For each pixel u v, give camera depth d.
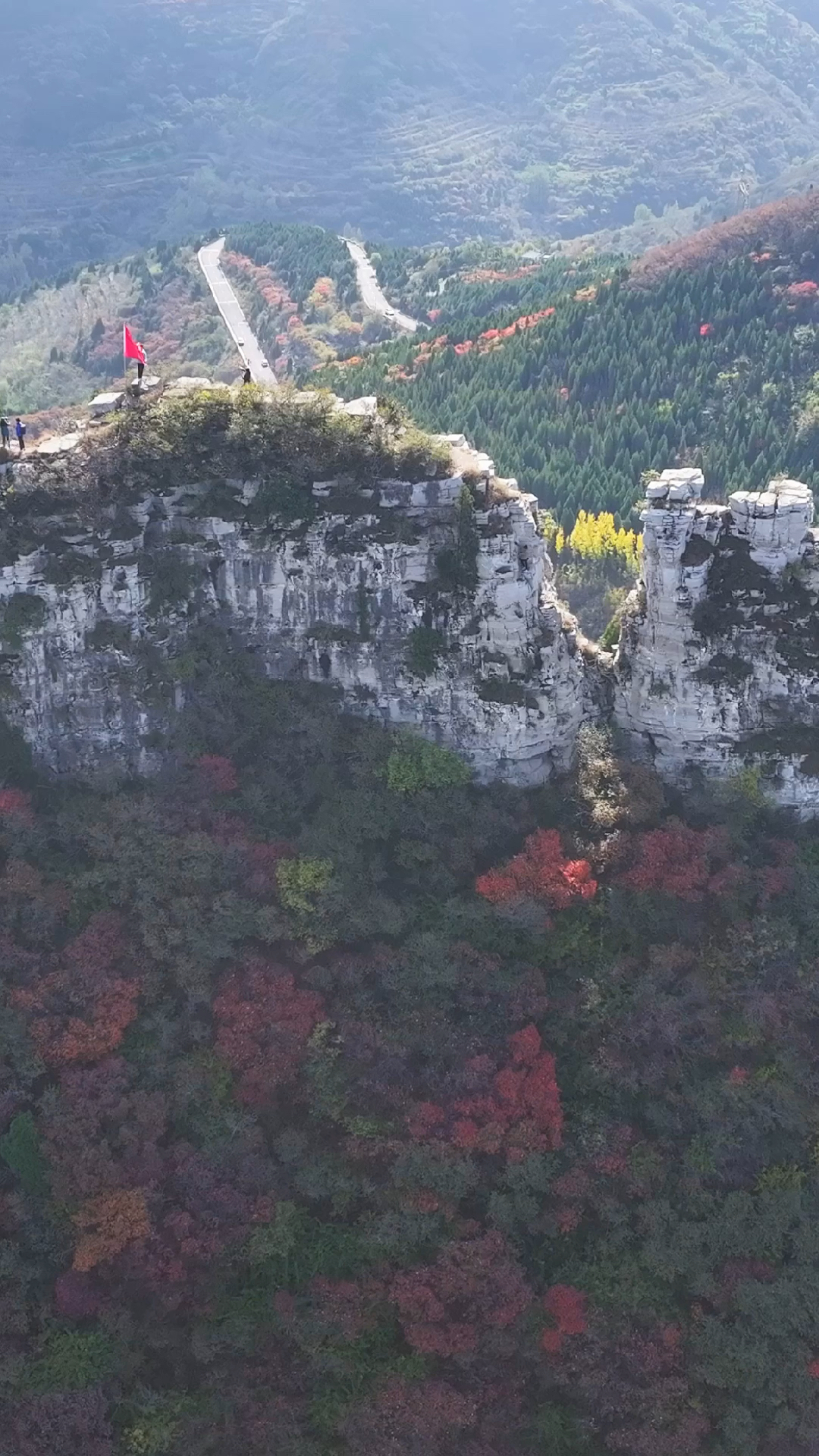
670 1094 71.81
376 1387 64.75
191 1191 67.06
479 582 73.50
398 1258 67.44
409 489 72.81
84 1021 69.75
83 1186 66.06
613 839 75.56
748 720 76.06
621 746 79.94
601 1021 72.44
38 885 73.56
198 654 77.19
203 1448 63.03
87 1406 61.97
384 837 76.44
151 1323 65.69
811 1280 66.81
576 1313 66.00
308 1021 71.12
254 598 76.62
